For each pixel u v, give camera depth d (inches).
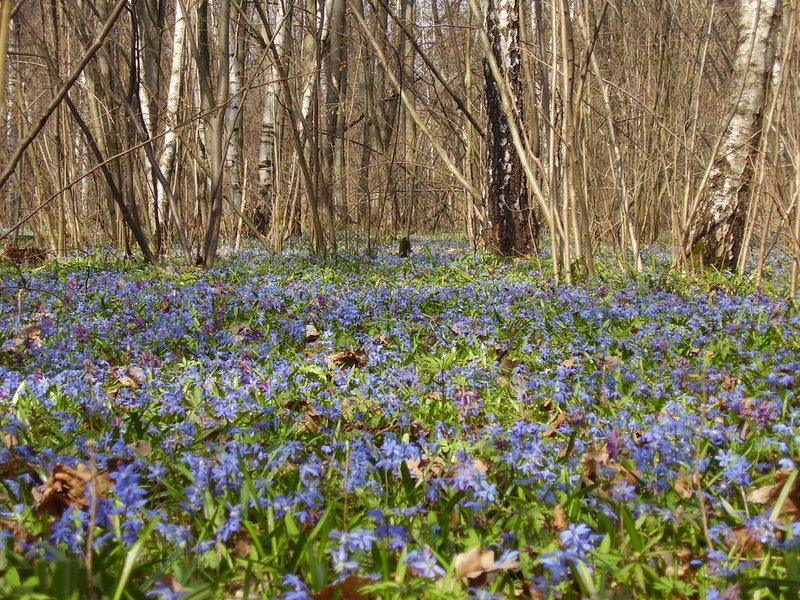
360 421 171.2
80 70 229.9
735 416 152.8
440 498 110.0
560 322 263.6
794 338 252.5
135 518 97.0
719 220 452.8
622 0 547.2
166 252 517.7
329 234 513.7
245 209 586.6
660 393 175.2
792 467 107.3
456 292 333.1
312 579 83.9
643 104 469.1
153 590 79.7
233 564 92.2
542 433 154.4
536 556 96.3
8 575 80.0
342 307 279.1
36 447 134.6
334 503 101.7
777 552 95.7
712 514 105.1
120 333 252.2
